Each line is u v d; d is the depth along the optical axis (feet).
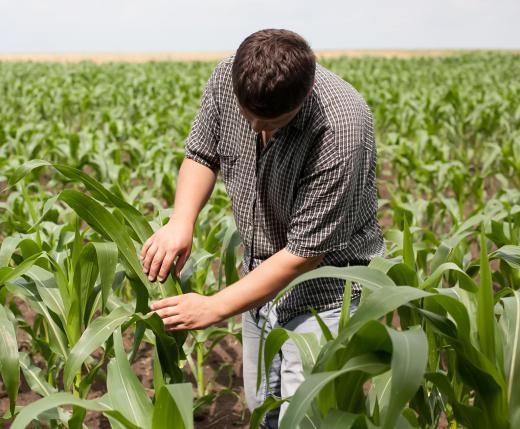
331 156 6.73
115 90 52.39
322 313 7.79
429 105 40.50
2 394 12.11
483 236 5.32
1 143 29.89
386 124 38.14
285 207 7.40
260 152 7.49
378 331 4.94
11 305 11.85
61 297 8.25
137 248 9.48
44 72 81.56
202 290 11.94
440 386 5.81
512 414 5.42
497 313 7.40
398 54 210.38
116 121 32.65
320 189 6.85
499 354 5.52
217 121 7.79
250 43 5.92
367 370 4.90
